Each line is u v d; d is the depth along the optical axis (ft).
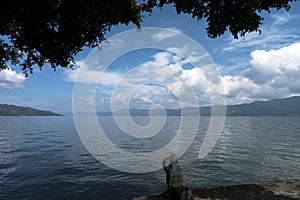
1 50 24.06
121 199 41.98
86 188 47.34
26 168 63.31
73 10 16.72
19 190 46.26
